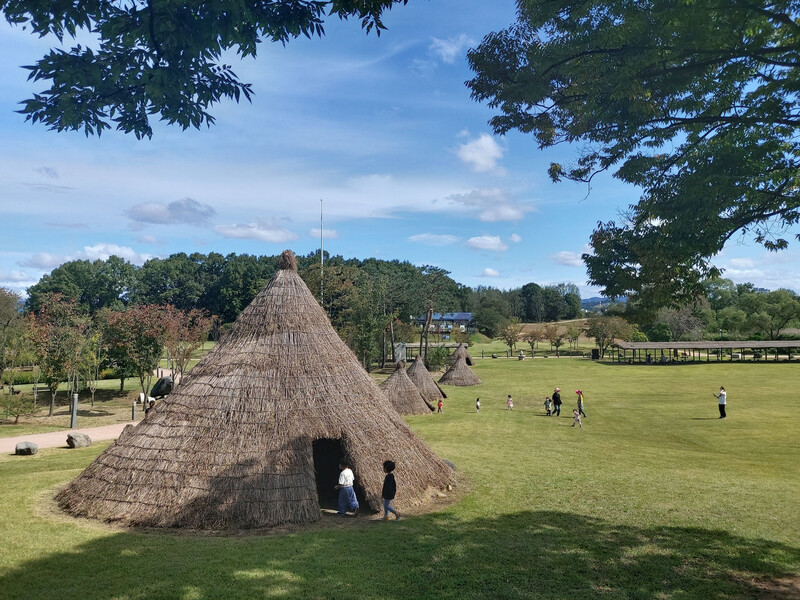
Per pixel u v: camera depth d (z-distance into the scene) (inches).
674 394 1827.0
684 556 432.5
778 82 338.0
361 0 300.7
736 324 3853.3
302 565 394.0
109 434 1133.7
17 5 249.1
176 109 320.8
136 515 485.7
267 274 4793.3
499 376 2516.0
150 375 1704.0
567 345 4763.8
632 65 319.6
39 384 2092.8
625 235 379.6
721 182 320.5
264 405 548.4
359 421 580.7
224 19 284.8
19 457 856.3
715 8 289.7
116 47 285.0
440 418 1362.0
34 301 3843.5
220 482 498.0
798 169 337.7
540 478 702.5
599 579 387.2
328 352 621.9
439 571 394.3
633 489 649.6
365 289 2733.8
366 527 493.0
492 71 384.2
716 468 813.9
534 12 344.2
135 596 339.6
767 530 499.8
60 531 458.9
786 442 1045.2
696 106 361.4
